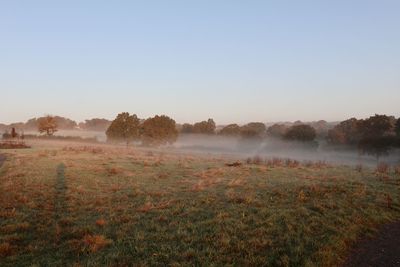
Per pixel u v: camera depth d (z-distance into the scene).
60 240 9.62
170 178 20.33
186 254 8.26
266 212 11.48
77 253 8.59
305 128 81.31
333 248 8.57
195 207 12.64
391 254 8.52
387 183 17.81
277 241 9.06
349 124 83.06
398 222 11.09
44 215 12.02
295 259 7.89
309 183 17.14
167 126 87.12
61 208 13.00
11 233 10.19
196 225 10.42
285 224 10.25
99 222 10.84
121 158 33.97
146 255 8.36
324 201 12.88
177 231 9.82
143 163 28.84
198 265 7.71
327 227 9.97
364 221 10.73
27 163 27.38
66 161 29.22
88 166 25.70
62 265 7.95
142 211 12.36
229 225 10.30
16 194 15.13
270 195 14.34
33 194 15.23
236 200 13.31
